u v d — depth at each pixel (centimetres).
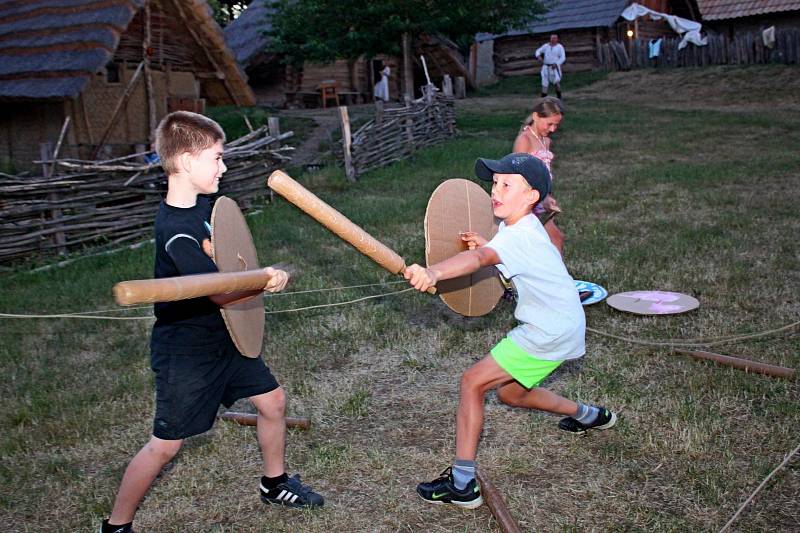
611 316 582
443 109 1625
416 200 1037
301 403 459
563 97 2497
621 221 865
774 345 511
